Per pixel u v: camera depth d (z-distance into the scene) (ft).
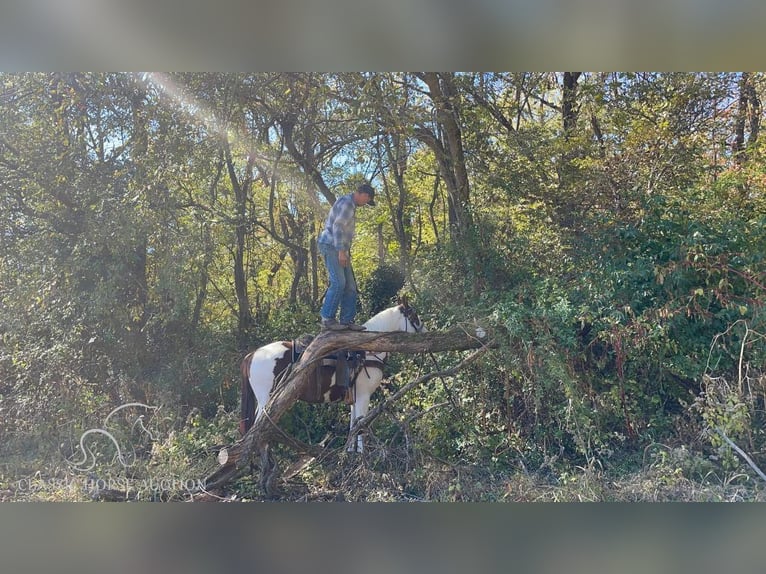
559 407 19.76
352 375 19.89
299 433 22.25
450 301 24.67
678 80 26.53
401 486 18.30
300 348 19.77
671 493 16.87
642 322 19.10
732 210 23.26
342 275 19.21
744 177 24.53
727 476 17.48
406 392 20.92
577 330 20.20
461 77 26.68
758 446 18.10
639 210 22.26
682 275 19.01
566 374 18.74
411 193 36.06
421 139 27.81
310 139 30.58
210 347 25.94
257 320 30.12
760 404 18.65
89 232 23.95
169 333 25.45
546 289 21.62
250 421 19.48
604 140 26.68
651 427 19.81
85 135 26.81
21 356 23.59
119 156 26.66
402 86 26.73
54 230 25.31
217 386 25.08
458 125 27.35
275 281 36.24
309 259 35.17
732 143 28.37
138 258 24.47
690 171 25.16
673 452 17.98
